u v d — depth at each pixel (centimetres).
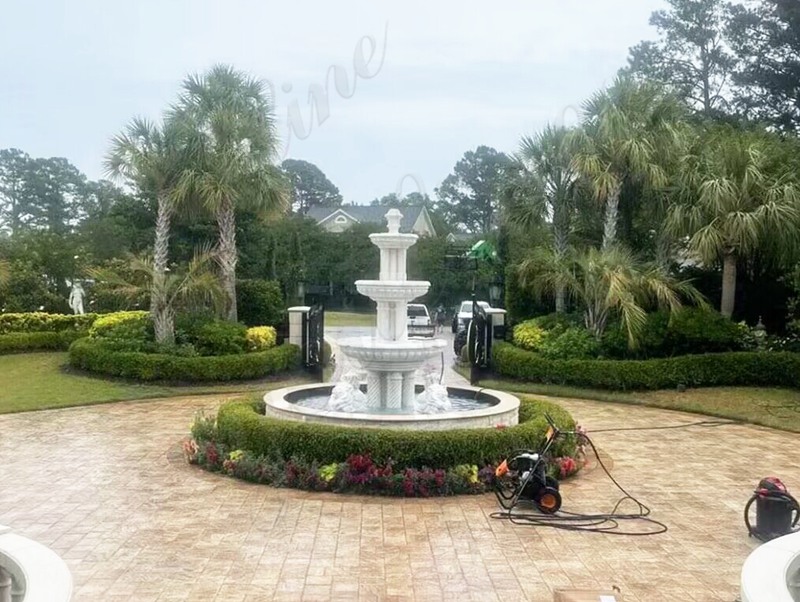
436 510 809
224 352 1783
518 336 1870
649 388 1647
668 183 1780
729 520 796
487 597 586
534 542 716
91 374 1770
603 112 1777
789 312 1878
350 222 4669
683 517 804
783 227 1633
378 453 878
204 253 1981
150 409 1450
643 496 884
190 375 1692
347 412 1062
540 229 2039
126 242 2839
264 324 2142
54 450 1091
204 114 1969
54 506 813
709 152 1761
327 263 3931
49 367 1880
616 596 551
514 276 2075
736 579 631
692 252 1812
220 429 991
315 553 676
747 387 1662
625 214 1973
